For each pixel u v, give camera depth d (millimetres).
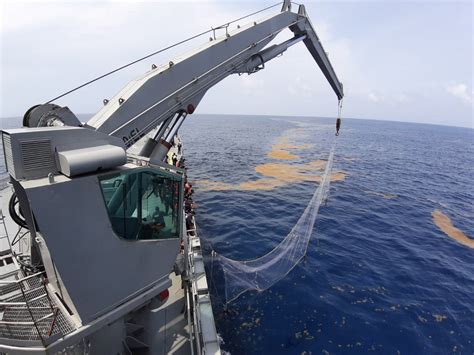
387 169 43500
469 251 18859
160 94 8648
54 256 5074
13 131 5168
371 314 12562
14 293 6504
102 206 5578
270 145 65125
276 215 23859
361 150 62750
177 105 9102
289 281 14609
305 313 12445
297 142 73188
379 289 14328
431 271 16188
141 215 6512
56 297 6008
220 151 54469
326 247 18422
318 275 15266
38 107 7020
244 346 10711
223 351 10430
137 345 8086
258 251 17938
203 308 8844
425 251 18531
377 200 28422
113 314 6094
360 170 41938
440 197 30391
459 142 97938
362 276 15367
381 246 18922
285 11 13234
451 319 12492
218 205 25906
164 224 7059
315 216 23656
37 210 4785
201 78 9680
